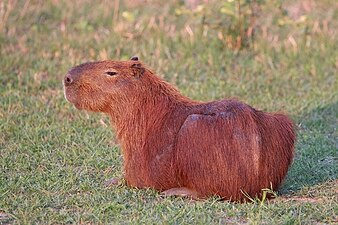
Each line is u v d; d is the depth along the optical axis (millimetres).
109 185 18781
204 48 30141
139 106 18047
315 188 18750
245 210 16891
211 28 30938
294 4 35500
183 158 17375
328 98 26203
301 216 16594
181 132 17422
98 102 18203
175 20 33281
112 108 18250
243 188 17328
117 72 18094
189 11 30891
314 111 25047
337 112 24969
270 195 17922
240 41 30312
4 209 17250
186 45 30234
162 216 16500
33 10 33938
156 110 17969
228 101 17734
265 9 32562
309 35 31391
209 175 17266
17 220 16625
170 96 18141
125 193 17984
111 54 29703
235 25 30406
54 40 30906
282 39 31328
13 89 26469
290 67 29016
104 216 16750
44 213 17000
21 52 29594
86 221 16609
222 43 30359
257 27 31531
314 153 21203
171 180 17719
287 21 30641
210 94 26219
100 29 32656
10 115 24109
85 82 18109
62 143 22094
